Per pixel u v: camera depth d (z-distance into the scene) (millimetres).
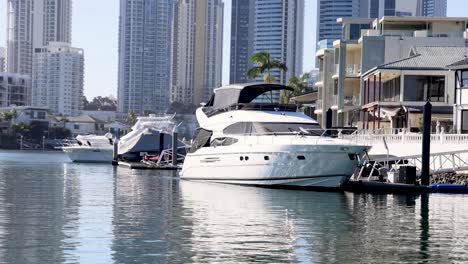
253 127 41750
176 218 26812
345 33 96000
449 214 28922
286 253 19484
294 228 24406
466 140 43250
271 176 40156
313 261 18438
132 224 24938
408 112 58031
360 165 39188
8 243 20609
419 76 60188
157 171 66375
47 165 80500
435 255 19438
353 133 52438
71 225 24516
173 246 20359
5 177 54062
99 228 23812
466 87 50531
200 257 18766
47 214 27703
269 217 27422
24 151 181750
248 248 20172
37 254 19016
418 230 24203
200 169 45438
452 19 80625
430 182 41250
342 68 76312
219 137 43750
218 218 26938
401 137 47125
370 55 73188
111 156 89500
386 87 68750
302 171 38969
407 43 73438
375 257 19078
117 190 40750
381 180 41969
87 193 38469
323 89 82688
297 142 39281
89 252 19359
